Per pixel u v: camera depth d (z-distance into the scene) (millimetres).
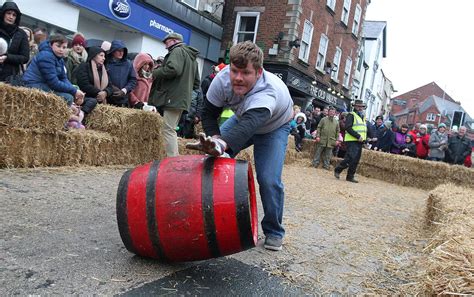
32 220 3248
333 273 3127
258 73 2898
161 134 6848
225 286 2619
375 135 13602
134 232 2604
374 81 38781
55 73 5660
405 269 3449
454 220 3662
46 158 5262
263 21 18844
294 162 12195
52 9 10891
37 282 2297
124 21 13102
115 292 2328
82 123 6340
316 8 19938
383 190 9492
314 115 15320
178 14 15305
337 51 23766
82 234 3141
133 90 7738
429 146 13117
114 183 5082
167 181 2578
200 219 2494
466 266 2322
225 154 3184
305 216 4945
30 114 4926
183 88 6207
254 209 3074
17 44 5867
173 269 2750
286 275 2930
